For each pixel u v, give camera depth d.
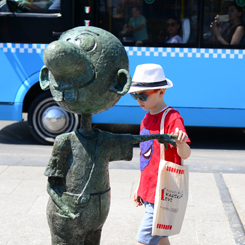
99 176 2.41
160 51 7.02
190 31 6.97
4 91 7.06
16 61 7.02
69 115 7.17
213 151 7.15
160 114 3.04
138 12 6.99
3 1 6.98
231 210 4.46
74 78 2.23
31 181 5.37
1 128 8.61
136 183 5.32
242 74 6.99
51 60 2.11
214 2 6.91
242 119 7.09
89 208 2.39
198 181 5.40
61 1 6.94
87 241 2.61
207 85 7.04
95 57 2.25
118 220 4.24
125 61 2.38
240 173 5.79
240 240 3.82
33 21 6.97
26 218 4.26
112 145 2.45
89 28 2.36
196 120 7.14
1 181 5.33
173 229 2.91
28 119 7.22
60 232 2.46
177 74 7.05
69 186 2.38
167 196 2.87
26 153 6.70
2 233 3.93
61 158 2.37
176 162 2.96
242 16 6.91
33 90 7.44
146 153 3.06
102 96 2.30
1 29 6.99
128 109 7.07
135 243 3.78
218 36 6.96
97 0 6.96
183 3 6.93
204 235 3.91
